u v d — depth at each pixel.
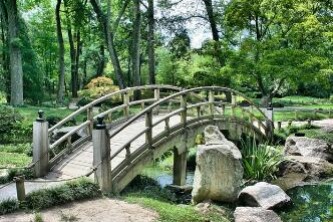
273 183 11.89
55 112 21.16
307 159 13.32
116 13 34.69
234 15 21.05
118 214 7.51
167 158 15.81
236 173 9.61
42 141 9.68
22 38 27.86
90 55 40.84
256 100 32.50
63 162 10.27
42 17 38.41
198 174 9.67
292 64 18.28
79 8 28.33
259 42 19.67
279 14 19.83
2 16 27.53
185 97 12.19
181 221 7.61
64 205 7.82
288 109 28.17
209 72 22.83
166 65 36.16
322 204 9.96
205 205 9.08
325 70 18.03
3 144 15.59
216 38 26.08
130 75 40.69
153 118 14.82
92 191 8.39
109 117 12.93
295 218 8.88
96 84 29.33
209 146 9.68
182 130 11.99
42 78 29.09
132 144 11.06
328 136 15.71
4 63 27.94
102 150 8.77
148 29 29.05
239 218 8.19
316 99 38.12
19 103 24.78
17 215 7.18
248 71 19.84
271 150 13.88
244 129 15.58
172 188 11.28
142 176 12.83
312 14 19.28
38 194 7.69
